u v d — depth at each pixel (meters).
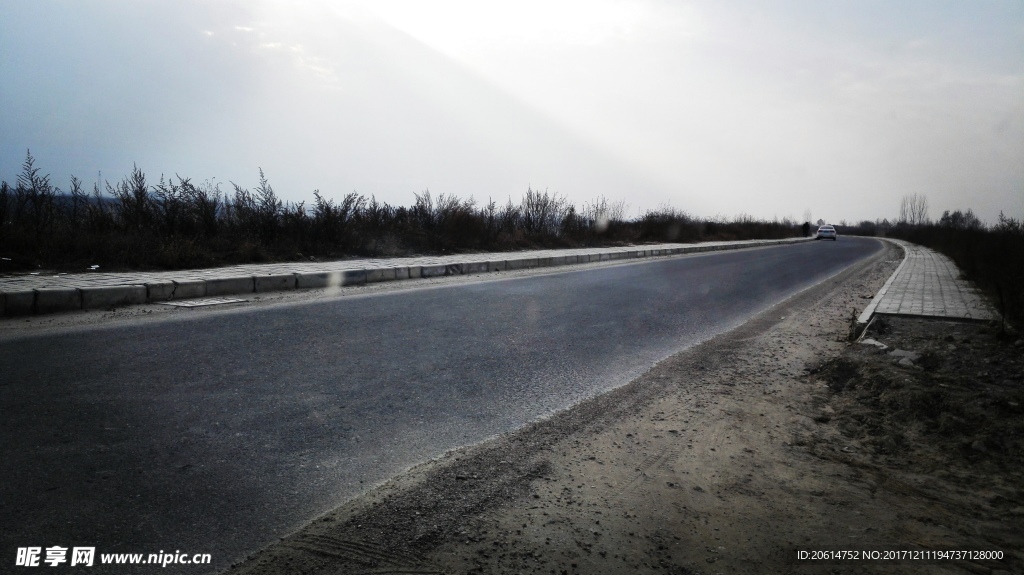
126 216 11.34
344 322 7.13
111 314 6.87
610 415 4.41
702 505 3.08
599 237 26.14
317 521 2.79
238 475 3.22
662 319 8.55
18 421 3.70
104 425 3.74
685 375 5.59
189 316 6.97
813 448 3.90
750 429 4.20
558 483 3.27
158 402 4.18
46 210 10.23
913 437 4.09
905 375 5.13
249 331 6.38
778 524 2.92
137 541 2.58
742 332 7.81
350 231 14.55
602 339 7.04
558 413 4.42
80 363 4.92
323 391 4.65
